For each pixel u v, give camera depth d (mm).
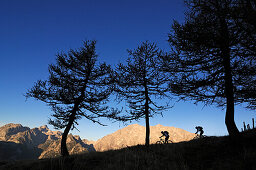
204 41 9180
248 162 6105
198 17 9594
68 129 14977
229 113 9078
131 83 14609
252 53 8430
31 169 7598
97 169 7039
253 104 10164
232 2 8188
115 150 11258
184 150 9086
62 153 13242
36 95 14461
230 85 9359
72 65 15867
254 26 8062
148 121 14117
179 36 9570
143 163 7461
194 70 10148
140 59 14602
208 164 7023
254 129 11359
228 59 9477
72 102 15391
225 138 10320
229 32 9070
